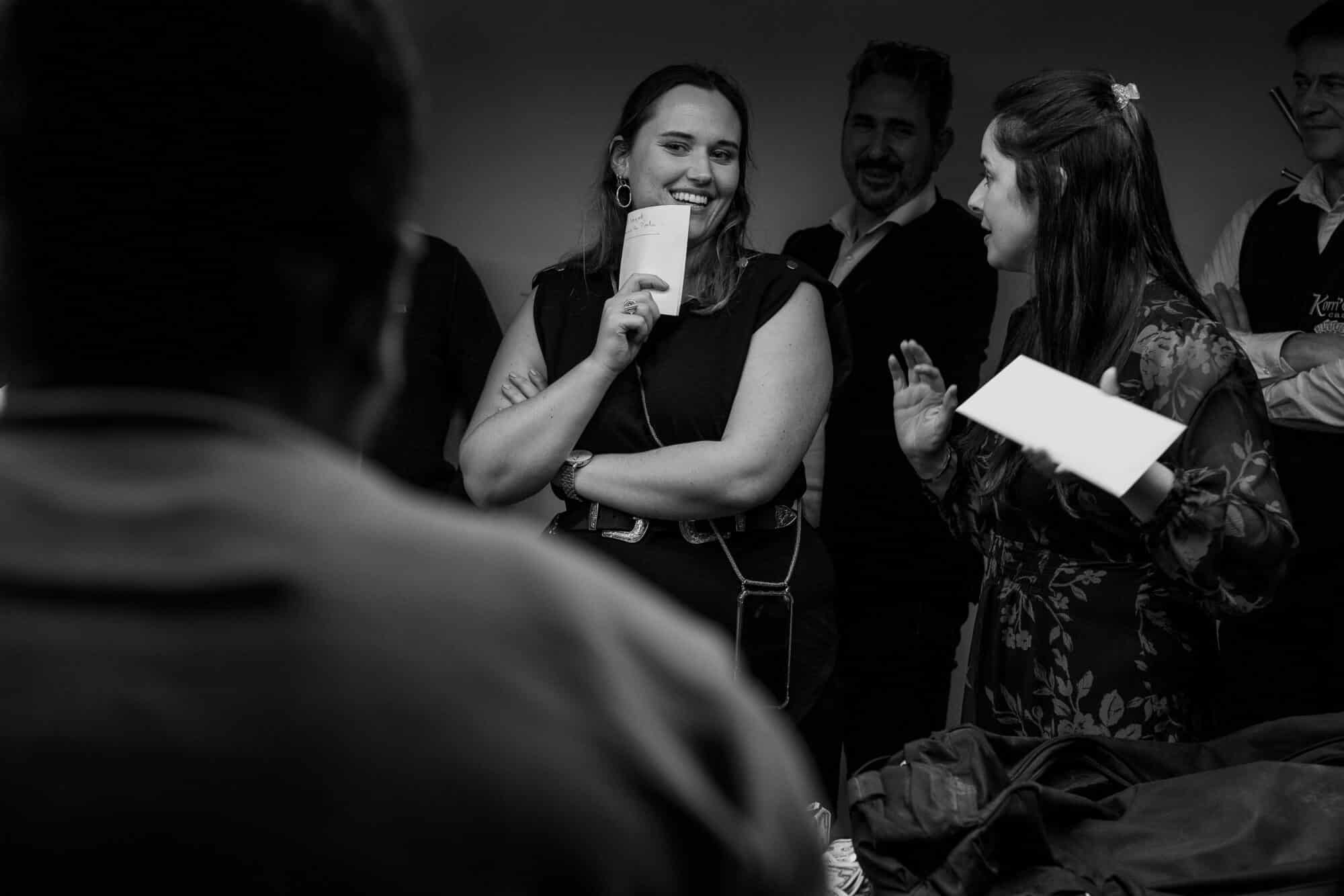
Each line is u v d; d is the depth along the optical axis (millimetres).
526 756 652
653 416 2953
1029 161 2479
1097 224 2449
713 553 2918
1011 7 4473
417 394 3842
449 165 4641
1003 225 2547
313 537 671
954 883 1954
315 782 628
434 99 4633
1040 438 2223
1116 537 2420
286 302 707
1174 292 2453
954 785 2033
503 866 640
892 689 3754
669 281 2930
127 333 690
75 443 679
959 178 4527
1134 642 2408
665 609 771
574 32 4590
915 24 4512
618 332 2893
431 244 3941
